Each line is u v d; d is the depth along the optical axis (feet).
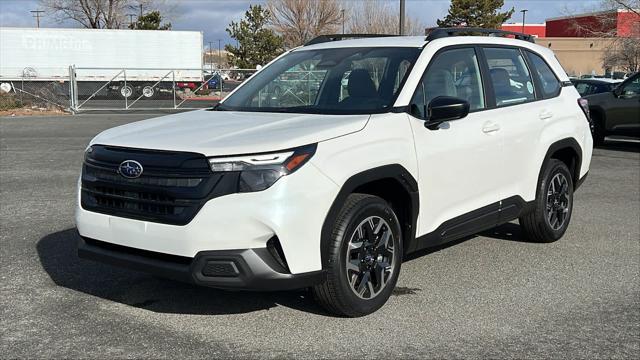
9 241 19.97
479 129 16.46
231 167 11.85
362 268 13.62
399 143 14.11
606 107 46.11
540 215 19.31
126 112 87.30
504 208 17.65
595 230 22.13
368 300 13.82
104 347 12.40
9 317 13.88
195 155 12.04
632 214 24.70
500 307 14.76
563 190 20.24
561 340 12.98
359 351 12.34
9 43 113.80
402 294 15.55
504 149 17.31
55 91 95.71
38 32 114.21
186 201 11.94
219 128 13.50
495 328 13.53
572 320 14.05
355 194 13.53
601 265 18.10
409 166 14.28
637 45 95.55
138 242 12.50
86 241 13.69
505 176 17.53
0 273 16.83
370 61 16.16
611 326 13.73
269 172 11.91
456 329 13.46
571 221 23.48
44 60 115.14
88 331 13.16
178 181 12.05
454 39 16.89
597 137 47.73
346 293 13.19
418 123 14.75
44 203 25.70
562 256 18.94
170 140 12.74
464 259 18.57
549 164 19.48
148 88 107.86
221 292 15.51
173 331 13.20
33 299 14.97
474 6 159.02
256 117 14.74
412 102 14.85
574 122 20.49
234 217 11.73
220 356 12.07
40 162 37.45
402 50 16.17
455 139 15.62
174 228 12.00
